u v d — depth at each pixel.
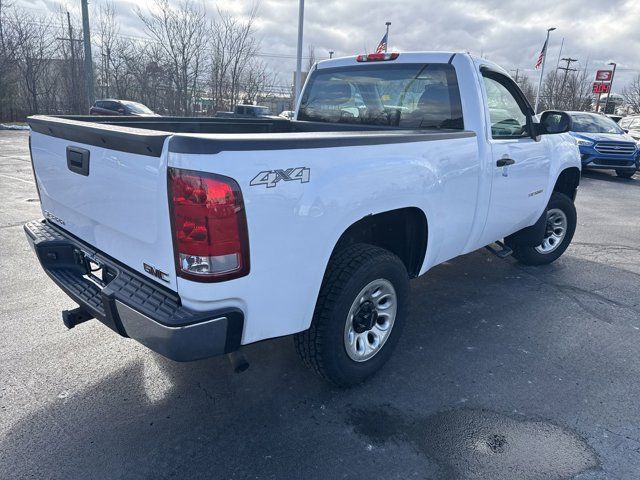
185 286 2.18
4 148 15.84
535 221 4.96
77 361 3.35
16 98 29.69
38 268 5.00
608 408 3.02
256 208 2.19
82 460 2.49
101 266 2.75
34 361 3.33
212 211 2.06
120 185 2.38
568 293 4.88
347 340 2.93
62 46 31.14
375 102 4.28
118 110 22.34
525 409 2.99
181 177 2.04
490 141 3.84
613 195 11.45
